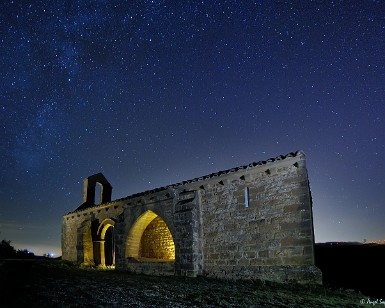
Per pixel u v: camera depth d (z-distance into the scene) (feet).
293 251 39.42
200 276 47.37
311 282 36.78
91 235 75.66
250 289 36.35
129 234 62.18
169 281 43.39
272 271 40.16
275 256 40.78
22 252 88.53
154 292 33.30
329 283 37.35
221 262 46.37
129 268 59.72
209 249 48.34
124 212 64.44
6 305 22.86
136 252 62.59
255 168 44.96
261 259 42.01
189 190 53.01
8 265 48.01
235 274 43.91
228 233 46.42
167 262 53.72
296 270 38.27
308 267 37.73
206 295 32.14
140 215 60.75
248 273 42.42
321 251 59.47
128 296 30.22
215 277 46.21
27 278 37.99
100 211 74.28
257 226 43.34
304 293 33.86
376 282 37.22
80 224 80.07
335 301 29.86
